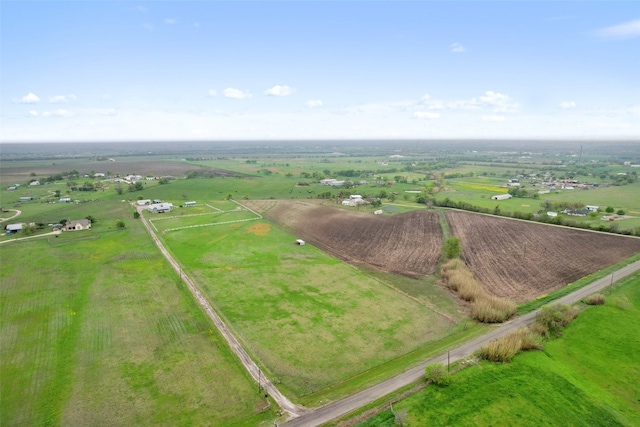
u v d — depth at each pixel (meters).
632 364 43.47
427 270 73.50
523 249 82.12
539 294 62.19
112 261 77.12
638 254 77.56
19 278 68.06
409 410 36.03
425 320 54.34
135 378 40.94
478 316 54.38
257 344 47.75
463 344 47.72
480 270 72.31
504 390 38.69
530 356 44.66
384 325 52.78
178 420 35.00
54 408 36.44
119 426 34.28
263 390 39.22
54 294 61.53
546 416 35.44
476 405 36.66
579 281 66.19
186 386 39.75
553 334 49.31
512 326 52.19
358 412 35.81
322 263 77.62
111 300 59.56
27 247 85.94
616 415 35.75
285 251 85.25
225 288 64.50
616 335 48.88
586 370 42.72
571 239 87.19
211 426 34.34
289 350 46.56
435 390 38.84
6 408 36.38
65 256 79.88
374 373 42.31
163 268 73.38
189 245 88.50
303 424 34.41
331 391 39.34
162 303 58.69
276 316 54.97
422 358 44.81
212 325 52.19
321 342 48.41
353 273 72.12
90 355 45.12
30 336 49.22
